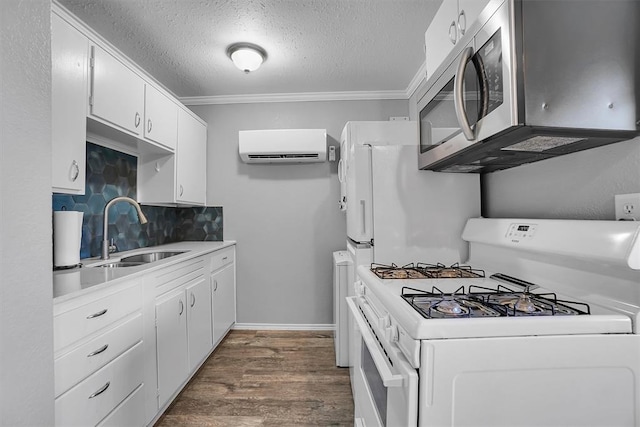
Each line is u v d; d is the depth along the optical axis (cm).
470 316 81
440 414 74
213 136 317
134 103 197
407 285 119
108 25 199
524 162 134
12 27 66
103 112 169
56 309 109
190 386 214
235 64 237
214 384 217
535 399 75
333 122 312
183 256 204
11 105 65
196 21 197
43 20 73
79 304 119
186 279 210
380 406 104
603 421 76
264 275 316
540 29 82
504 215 155
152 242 278
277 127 315
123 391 144
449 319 77
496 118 88
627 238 81
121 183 236
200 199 297
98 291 128
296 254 314
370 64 255
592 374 76
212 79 278
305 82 287
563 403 75
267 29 206
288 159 300
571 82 84
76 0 176
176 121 252
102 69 169
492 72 91
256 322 317
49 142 75
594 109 84
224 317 285
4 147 64
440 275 134
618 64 85
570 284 101
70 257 164
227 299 293
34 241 70
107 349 134
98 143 205
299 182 314
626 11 86
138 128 202
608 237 86
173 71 263
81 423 119
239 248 317
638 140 91
